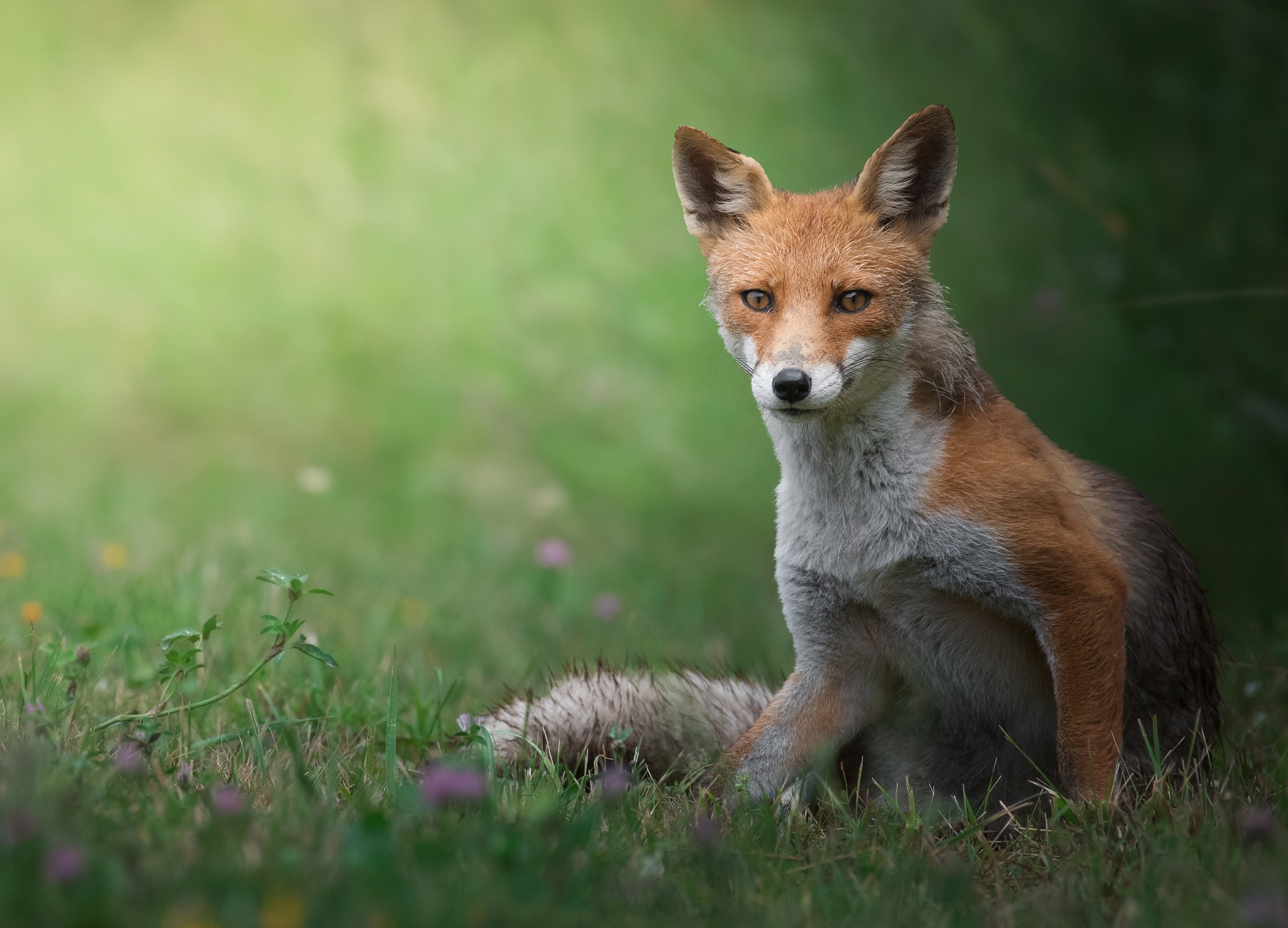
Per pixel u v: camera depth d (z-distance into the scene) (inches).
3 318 760.3
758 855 200.5
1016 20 763.4
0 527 459.5
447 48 936.3
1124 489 266.7
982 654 254.8
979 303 602.2
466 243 802.2
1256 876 186.4
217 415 685.9
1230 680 320.2
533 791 228.5
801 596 260.4
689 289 730.8
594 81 881.5
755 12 868.0
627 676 279.0
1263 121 642.2
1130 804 228.7
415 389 698.8
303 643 241.0
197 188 860.6
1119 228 547.8
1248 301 561.0
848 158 749.3
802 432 251.9
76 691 263.0
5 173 870.4
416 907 158.7
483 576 457.4
